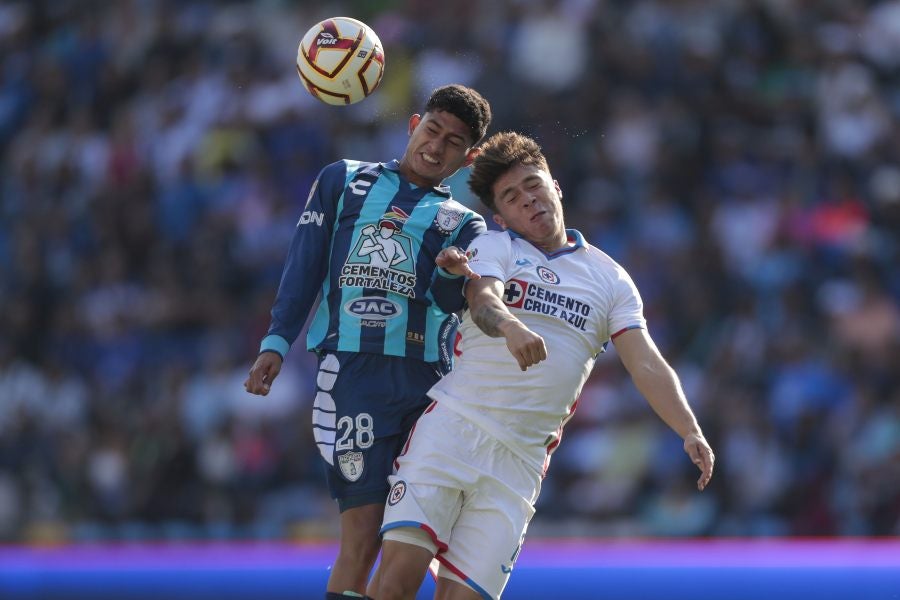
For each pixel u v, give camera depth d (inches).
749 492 1274.6
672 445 1307.8
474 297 541.6
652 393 565.9
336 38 620.7
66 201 1836.9
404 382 584.4
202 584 826.8
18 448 1568.7
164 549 974.4
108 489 1467.8
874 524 1235.9
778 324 1391.5
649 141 1614.2
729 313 1446.9
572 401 572.7
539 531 1291.8
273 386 1437.0
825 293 1432.1
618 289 579.8
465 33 1747.0
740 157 1598.2
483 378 558.9
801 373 1332.4
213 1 1973.4
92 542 1421.0
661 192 1562.5
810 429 1296.8
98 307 1676.9
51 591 848.9
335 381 585.3
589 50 1702.8
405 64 1733.5
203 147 1775.3
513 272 566.6
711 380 1359.5
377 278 585.3
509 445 556.1
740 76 1697.8
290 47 1861.5
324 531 1327.5
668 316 1453.0
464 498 557.9
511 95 1679.4
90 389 1599.4
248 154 1748.3
